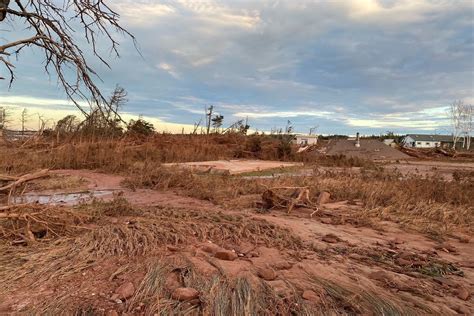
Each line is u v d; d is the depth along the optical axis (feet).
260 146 82.53
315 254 12.80
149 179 29.27
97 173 37.99
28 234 12.20
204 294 8.54
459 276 11.49
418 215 21.68
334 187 29.09
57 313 7.57
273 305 8.31
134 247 11.57
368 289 9.53
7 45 12.07
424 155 133.39
